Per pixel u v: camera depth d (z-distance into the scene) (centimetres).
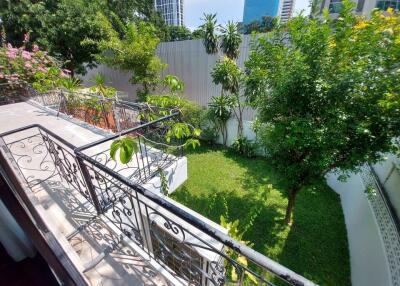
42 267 154
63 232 182
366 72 200
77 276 134
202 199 402
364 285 219
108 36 802
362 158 219
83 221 193
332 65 220
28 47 761
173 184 359
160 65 718
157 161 332
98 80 463
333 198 409
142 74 718
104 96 441
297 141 242
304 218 359
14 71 650
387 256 189
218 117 634
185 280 146
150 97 376
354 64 204
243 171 517
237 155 612
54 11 805
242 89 583
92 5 843
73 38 787
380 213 229
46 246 118
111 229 186
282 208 383
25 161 286
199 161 577
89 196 205
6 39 763
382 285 180
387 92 187
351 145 228
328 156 230
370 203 262
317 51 220
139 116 367
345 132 221
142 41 666
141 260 162
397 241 182
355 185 341
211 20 616
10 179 114
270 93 281
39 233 116
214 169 527
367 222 256
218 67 586
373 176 274
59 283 135
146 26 743
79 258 156
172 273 152
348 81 201
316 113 238
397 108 185
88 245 173
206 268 157
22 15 718
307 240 315
